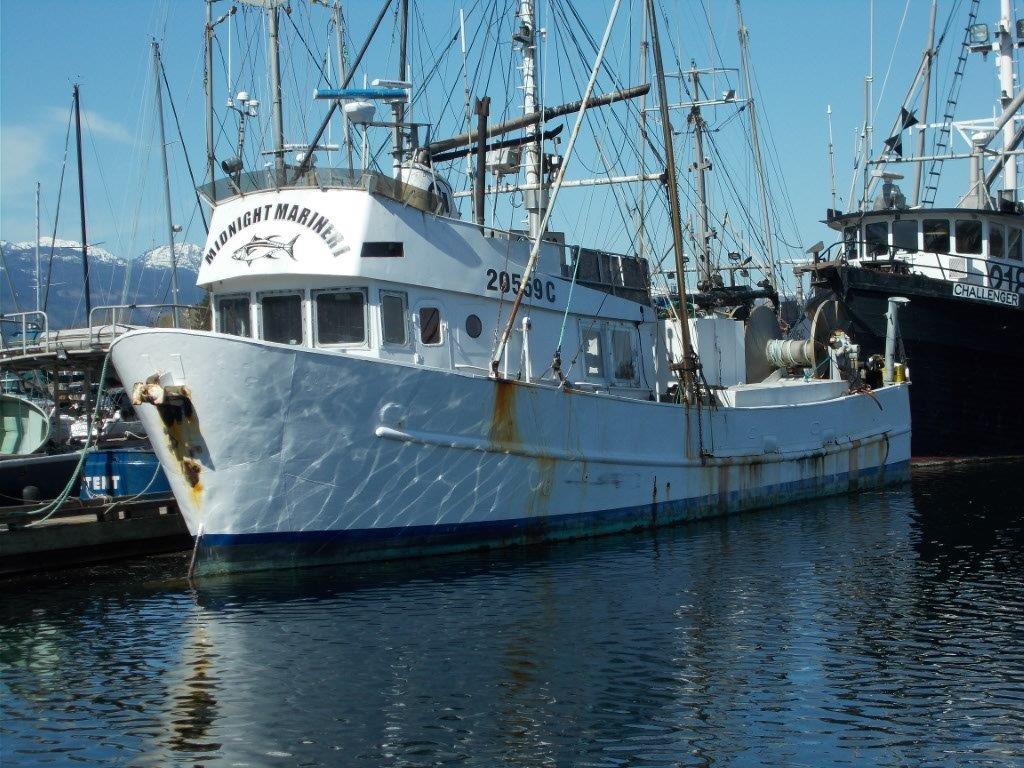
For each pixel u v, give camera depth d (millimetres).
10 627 13039
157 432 14805
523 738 9297
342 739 9289
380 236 16328
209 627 12672
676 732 9406
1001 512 21625
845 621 12930
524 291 18344
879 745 9086
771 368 27000
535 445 17219
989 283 32406
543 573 15508
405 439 15539
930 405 31609
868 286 30078
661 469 19875
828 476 24672
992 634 12336
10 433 22391
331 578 14914
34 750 9133
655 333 22109
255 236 16547
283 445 14727
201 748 9133
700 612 13367
